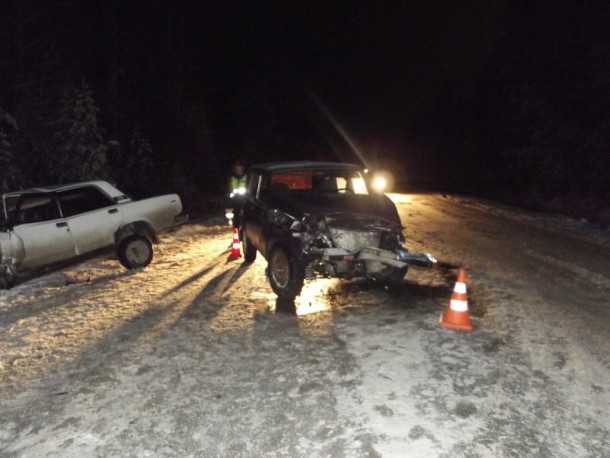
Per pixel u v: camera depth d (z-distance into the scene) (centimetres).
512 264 941
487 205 2020
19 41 1585
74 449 378
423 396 439
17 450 380
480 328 602
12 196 879
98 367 514
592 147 2158
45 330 627
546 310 669
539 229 1381
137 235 944
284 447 372
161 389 464
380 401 432
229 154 3284
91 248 909
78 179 1512
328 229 688
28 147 1496
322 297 736
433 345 550
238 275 876
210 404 434
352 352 534
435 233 1295
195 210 2039
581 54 2217
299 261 689
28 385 482
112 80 2061
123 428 403
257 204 837
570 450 364
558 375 479
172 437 388
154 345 567
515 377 474
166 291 787
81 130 1487
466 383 462
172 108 2509
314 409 421
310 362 511
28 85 1562
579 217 1791
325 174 862
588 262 956
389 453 361
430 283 808
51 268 945
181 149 2461
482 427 392
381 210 760
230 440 382
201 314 670
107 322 649
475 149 3994
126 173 1852
